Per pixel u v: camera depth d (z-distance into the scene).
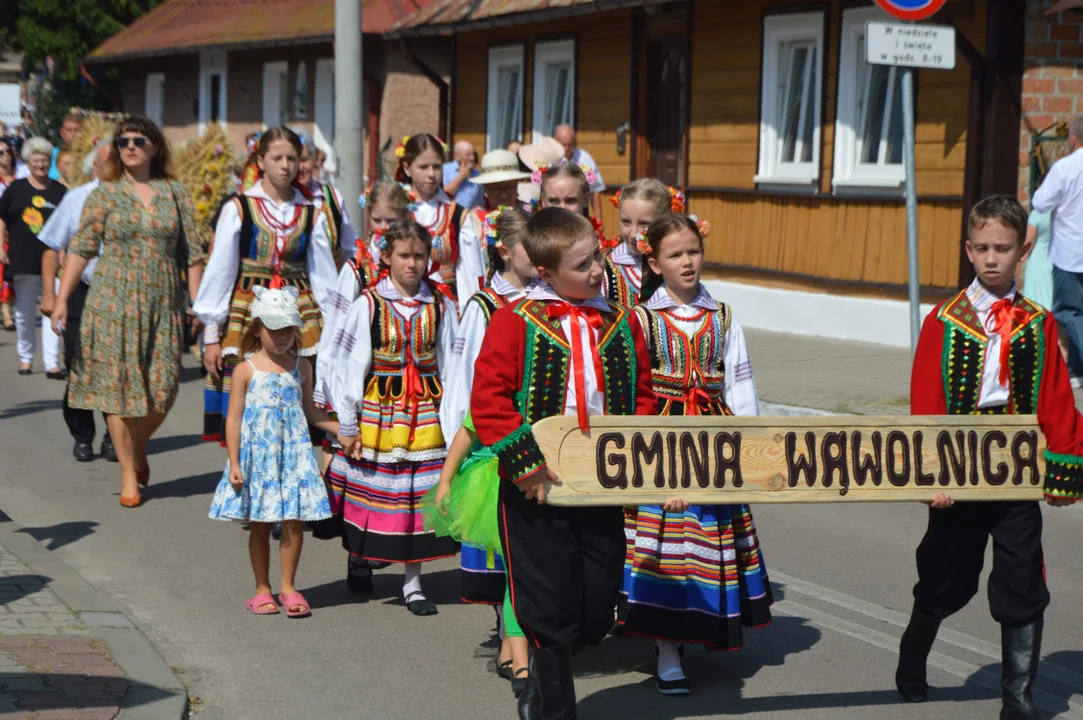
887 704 5.08
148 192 8.31
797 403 10.23
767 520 8.03
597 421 4.46
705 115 15.77
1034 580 4.73
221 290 7.70
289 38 22.70
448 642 5.80
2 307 17.27
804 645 5.79
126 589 6.44
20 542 6.79
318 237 7.79
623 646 5.84
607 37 17.34
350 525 6.28
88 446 9.48
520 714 4.78
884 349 13.13
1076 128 10.84
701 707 5.05
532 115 18.94
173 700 4.76
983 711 5.01
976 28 12.26
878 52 9.35
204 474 9.09
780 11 14.50
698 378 5.20
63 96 33.53
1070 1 11.26
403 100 21.52
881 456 4.68
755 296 15.07
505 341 4.54
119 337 8.09
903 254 13.20
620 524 4.63
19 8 32.91
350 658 5.56
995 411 4.82
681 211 6.02
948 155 12.64
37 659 5.01
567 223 4.54
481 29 19.33
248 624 5.98
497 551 5.09
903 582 6.72
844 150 13.88
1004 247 4.79
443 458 6.24
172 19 29.09
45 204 13.06
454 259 7.41
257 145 7.76
